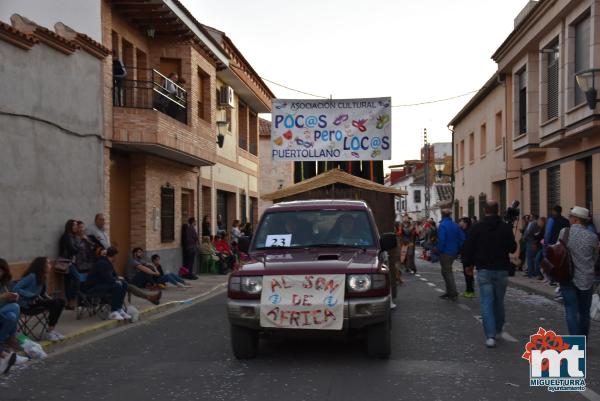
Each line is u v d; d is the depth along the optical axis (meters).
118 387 6.70
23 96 11.55
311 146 17.23
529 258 18.69
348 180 14.47
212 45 21.11
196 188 22.56
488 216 8.71
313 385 6.53
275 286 7.38
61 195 12.82
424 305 12.89
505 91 25.23
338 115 17.20
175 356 8.25
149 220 17.92
